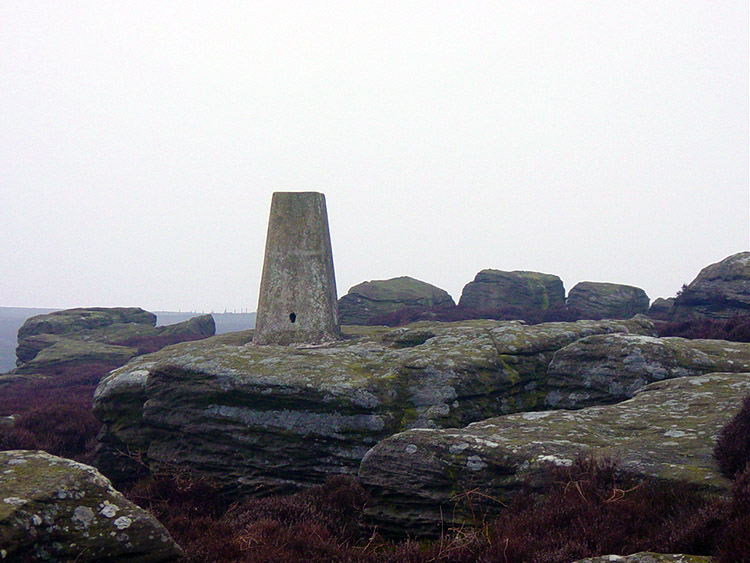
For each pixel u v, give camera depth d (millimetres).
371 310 47594
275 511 10875
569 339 16906
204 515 12609
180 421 15000
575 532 7457
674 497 7879
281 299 20359
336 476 12664
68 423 19266
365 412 13969
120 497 7695
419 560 8328
